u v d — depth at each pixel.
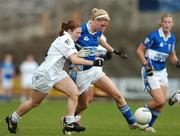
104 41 33.19
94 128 36.81
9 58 81.44
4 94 81.12
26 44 110.88
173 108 63.94
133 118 32.72
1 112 53.41
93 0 114.56
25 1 128.75
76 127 29.42
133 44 102.69
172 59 35.56
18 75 90.62
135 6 108.88
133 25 108.25
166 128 37.59
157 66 34.44
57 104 70.88
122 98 32.28
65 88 29.27
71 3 114.62
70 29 29.38
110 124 41.88
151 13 106.25
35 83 29.12
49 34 111.25
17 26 122.31
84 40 31.25
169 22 34.06
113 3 113.38
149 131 33.03
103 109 62.22
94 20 31.12
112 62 98.56
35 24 121.25
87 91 32.34
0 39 119.88
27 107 29.84
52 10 122.06
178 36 102.25
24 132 32.62
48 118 47.34
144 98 82.75
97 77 31.81
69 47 28.88
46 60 29.16
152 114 34.56
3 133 31.23
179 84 81.19
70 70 31.94
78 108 33.03
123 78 83.81
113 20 111.12
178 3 103.06
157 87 34.00
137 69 97.69
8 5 127.75
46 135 30.77
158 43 34.16
